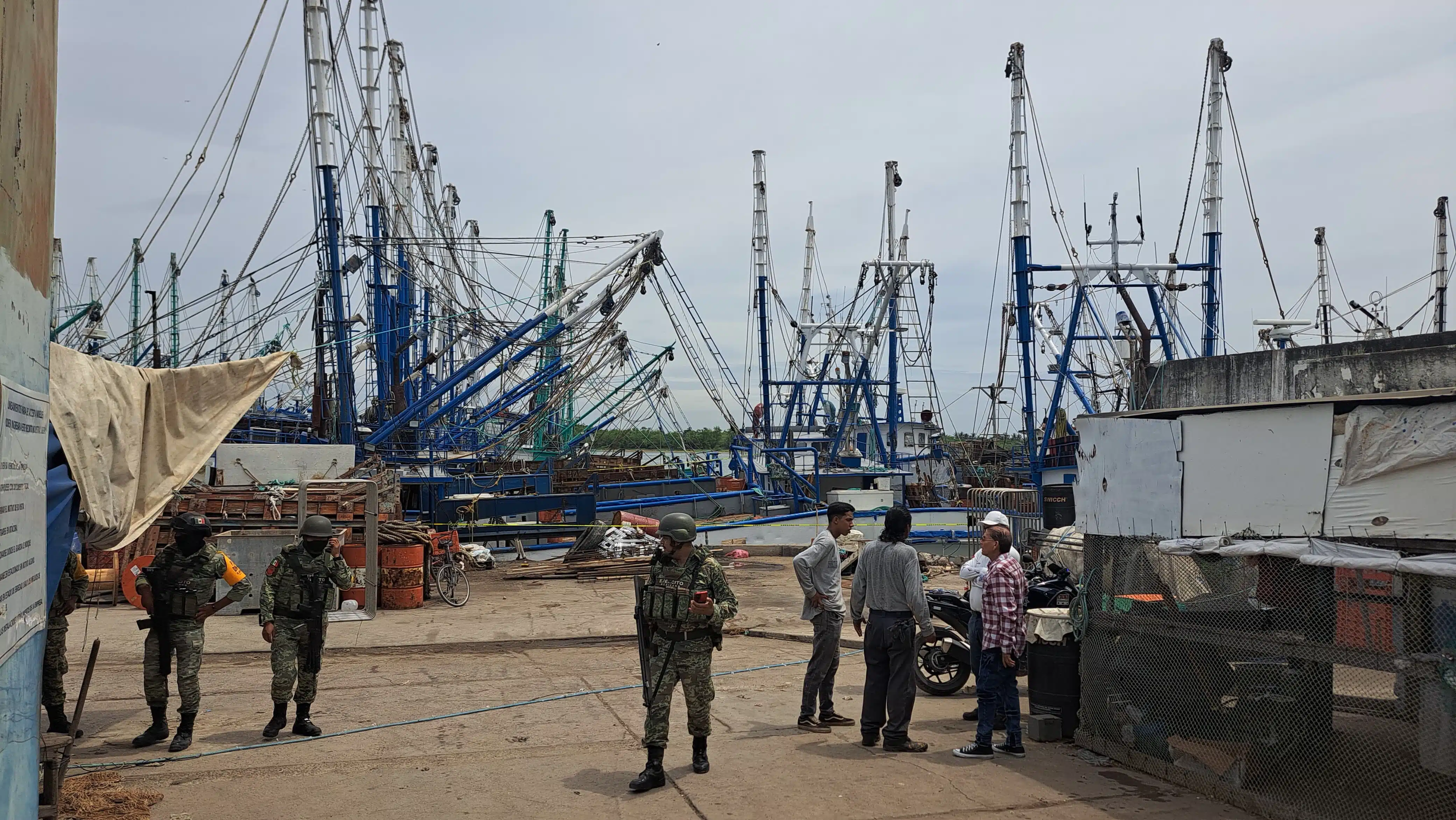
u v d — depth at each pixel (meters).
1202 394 11.86
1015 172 33.53
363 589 16.39
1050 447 34.19
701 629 6.85
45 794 5.67
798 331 41.91
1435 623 5.34
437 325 38.41
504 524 26.33
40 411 4.41
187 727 7.69
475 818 6.09
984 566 8.00
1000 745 7.71
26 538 4.12
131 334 28.02
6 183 3.68
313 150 27.53
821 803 6.38
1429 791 5.61
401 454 29.16
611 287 31.25
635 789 6.57
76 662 11.42
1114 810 6.27
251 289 30.80
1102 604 7.54
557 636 13.77
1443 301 45.00
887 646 7.58
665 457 46.88
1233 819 6.11
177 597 7.69
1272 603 6.19
